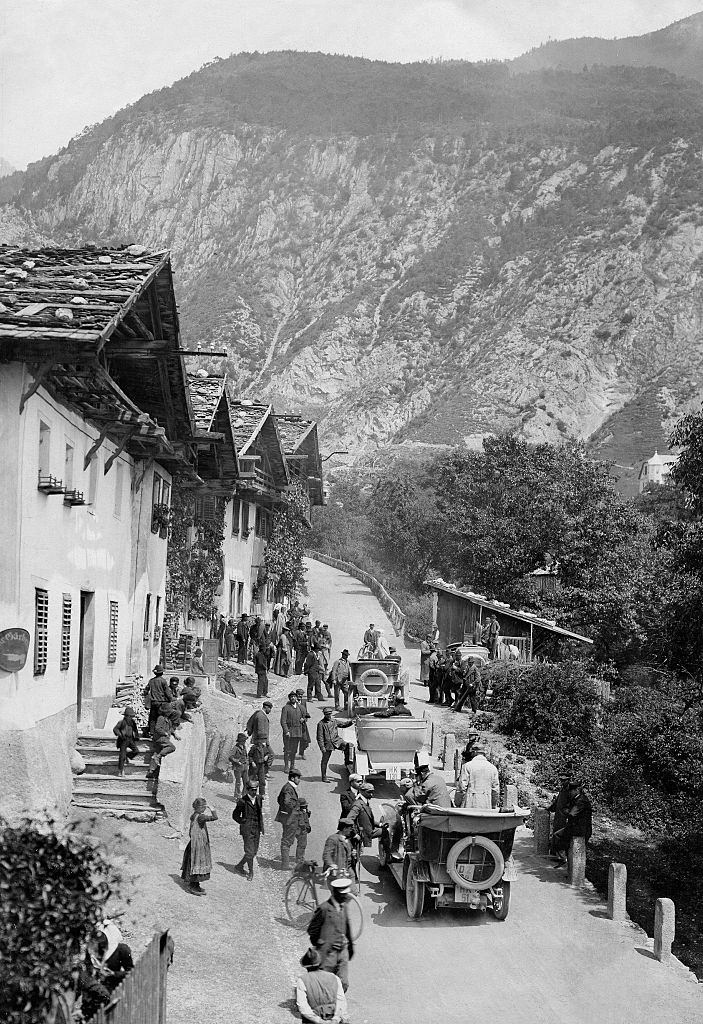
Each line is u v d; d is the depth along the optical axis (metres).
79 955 8.42
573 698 33.47
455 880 16.03
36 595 17.78
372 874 18.95
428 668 41.00
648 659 41.56
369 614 63.19
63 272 19.41
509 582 54.91
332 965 12.16
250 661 41.91
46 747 17.47
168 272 20.39
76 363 16.52
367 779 23.59
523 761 30.44
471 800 16.91
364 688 31.39
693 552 21.62
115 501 24.52
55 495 18.89
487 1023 13.04
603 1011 13.55
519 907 17.56
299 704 26.77
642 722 30.22
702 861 23.14
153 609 29.11
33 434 17.36
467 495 67.62
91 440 21.75
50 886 8.04
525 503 59.41
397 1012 13.20
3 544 16.62
